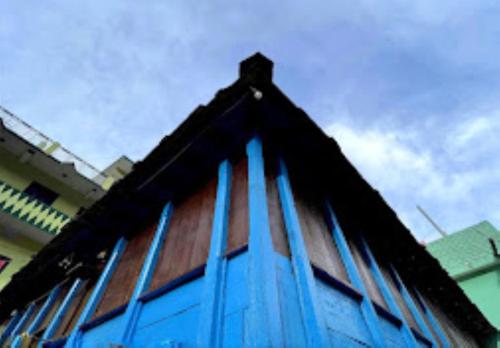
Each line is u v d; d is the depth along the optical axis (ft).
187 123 12.46
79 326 11.90
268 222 8.24
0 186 40.81
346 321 7.77
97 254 18.29
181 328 7.42
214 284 7.28
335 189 15.25
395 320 10.98
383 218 16.67
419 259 19.47
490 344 29.04
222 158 12.75
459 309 25.26
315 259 9.11
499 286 35.06
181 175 14.19
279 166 11.53
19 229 42.24
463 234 43.62
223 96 11.38
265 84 10.66
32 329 17.29
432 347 13.03
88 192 50.06
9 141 42.11
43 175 46.65
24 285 23.27
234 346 5.74
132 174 14.46
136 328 9.07
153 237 13.87
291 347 5.56
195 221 11.43
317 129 12.43
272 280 6.48
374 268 13.15
